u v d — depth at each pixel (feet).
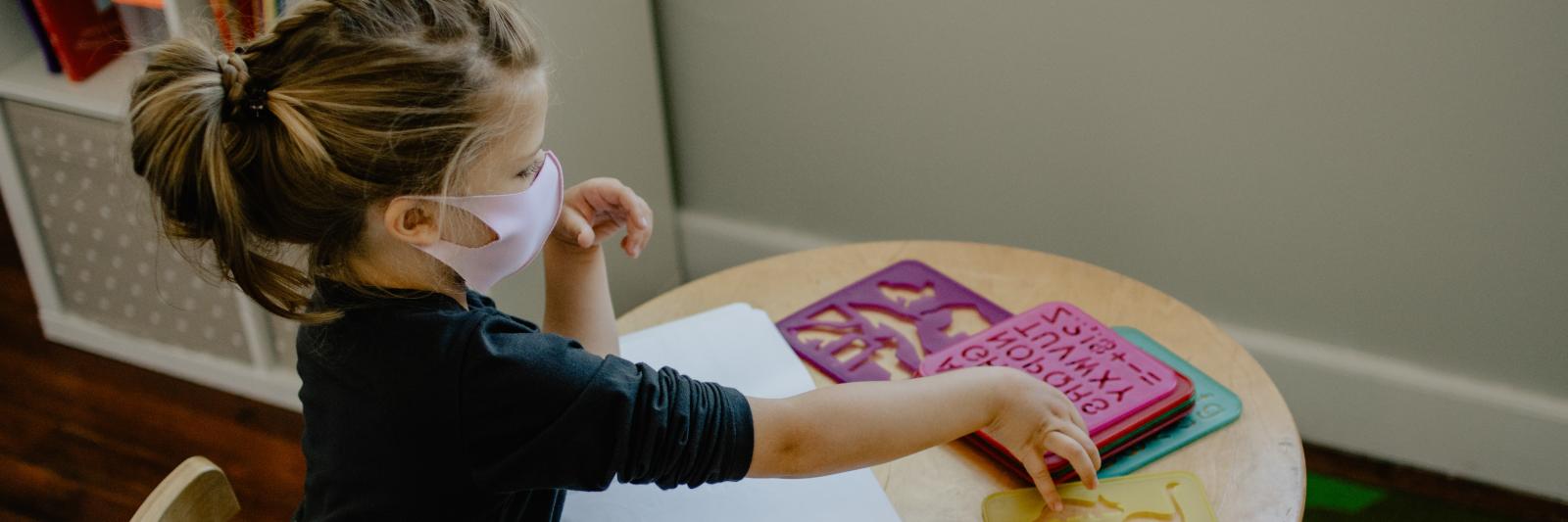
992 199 5.76
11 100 5.83
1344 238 5.10
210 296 6.09
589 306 3.26
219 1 4.62
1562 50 4.33
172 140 2.14
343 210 2.23
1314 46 4.70
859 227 6.23
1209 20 4.82
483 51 2.22
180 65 2.19
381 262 2.39
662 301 3.86
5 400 6.39
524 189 2.48
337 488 2.46
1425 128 4.69
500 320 2.45
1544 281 4.84
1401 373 5.32
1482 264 4.91
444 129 2.18
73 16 5.57
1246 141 5.04
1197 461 3.10
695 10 5.90
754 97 6.05
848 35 5.59
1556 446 5.16
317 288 2.48
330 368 2.41
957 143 5.66
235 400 6.36
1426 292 5.09
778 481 3.09
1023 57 5.26
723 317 3.64
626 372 2.42
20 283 7.27
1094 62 5.13
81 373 6.57
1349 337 5.37
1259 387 3.34
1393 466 5.56
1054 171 5.52
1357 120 4.79
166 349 6.50
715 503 3.03
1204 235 5.38
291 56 2.14
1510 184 4.68
